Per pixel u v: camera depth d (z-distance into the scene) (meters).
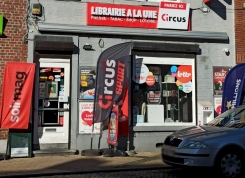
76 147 10.98
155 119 11.85
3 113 10.17
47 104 11.01
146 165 9.23
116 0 11.66
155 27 11.86
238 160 7.75
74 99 11.06
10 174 8.24
